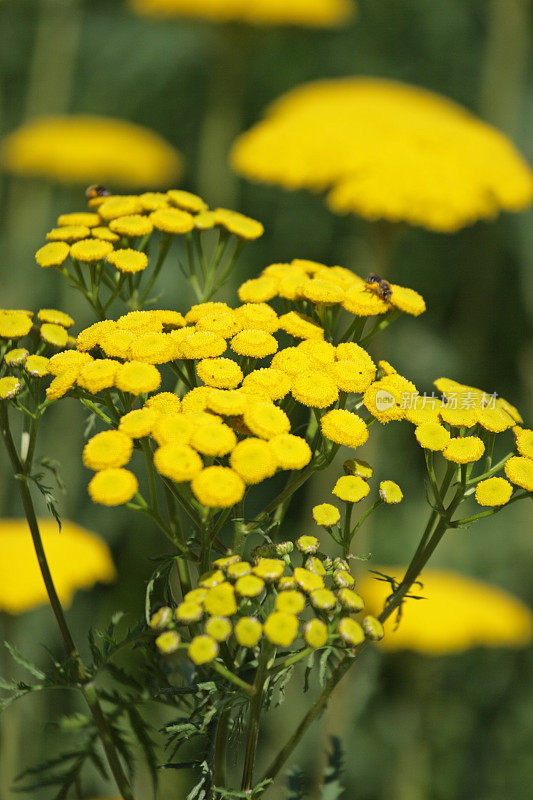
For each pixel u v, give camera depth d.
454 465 2.19
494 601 6.55
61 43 9.66
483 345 9.51
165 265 8.37
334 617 2.03
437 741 7.13
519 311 9.93
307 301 2.57
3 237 8.98
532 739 7.17
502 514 8.70
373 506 2.12
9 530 5.23
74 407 7.94
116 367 2.12
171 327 2.39
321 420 2.12
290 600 1.94
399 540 8.30
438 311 10.01
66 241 2.67
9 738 4.99
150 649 2.35
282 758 2.12
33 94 9.66
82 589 7.57
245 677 2.17
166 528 2.06
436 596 6.25
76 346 2.41
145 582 2.24
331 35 10.54
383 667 6.97
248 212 10.18
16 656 2.18
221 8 7.60
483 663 7.46
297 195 9.89
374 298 2.39
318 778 5.54
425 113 6.19
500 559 8.38
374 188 5.42
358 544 6.82
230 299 8.05
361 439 2.09
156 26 9.70
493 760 7.11
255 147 6.05
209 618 1.95
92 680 2.20
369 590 6.14
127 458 1.96
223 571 2.03
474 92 10.67
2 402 2.17
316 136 5.80
